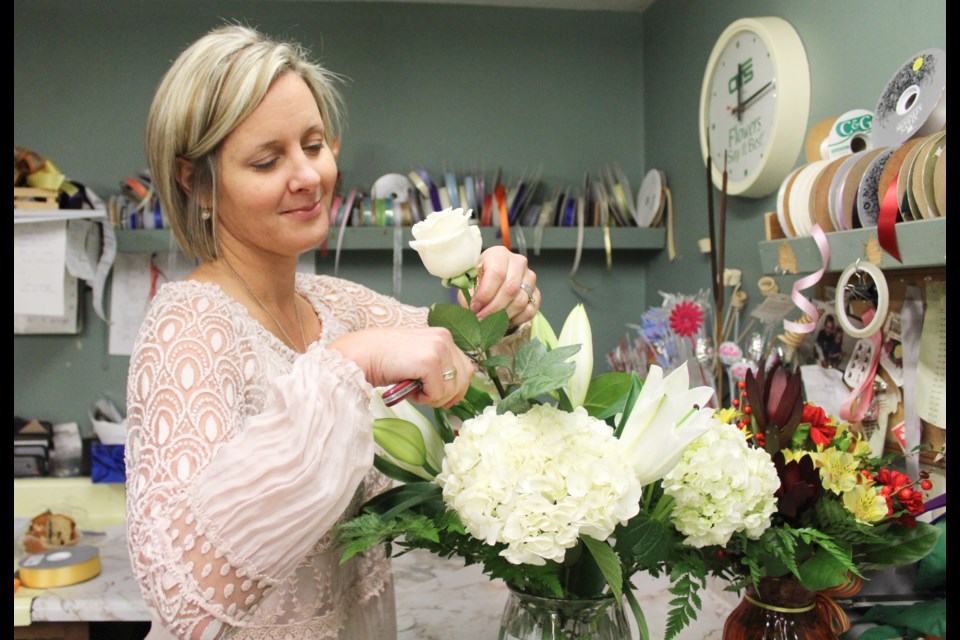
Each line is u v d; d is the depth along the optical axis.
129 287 2.42
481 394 0.74
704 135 1.95
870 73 1.40
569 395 0.73
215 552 0.66
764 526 0.70
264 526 0.66
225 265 0.91
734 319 1.88
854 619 1.11
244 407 0.83
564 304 2.55
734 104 1.82
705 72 2.06
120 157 2.41
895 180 1.07
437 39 2.47
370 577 1.01
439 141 2.49
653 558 0.67
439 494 0.71
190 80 0.81
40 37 2.38
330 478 0.66
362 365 0.69
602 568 0.63
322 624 0.89
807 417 0.90
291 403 0.67
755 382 0.88
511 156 2.51
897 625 1.06
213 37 0.83
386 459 0.74
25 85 2.39
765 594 0.87
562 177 2.52
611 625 0.73
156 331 0.80
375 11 2.46
